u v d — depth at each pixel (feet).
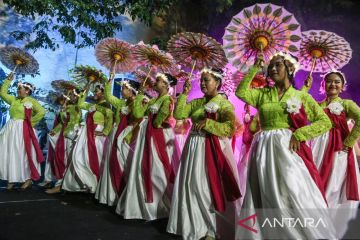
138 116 13.06
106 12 23.95
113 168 13.41
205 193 9.50
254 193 8.16
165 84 12.46
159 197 11.66
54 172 17.67
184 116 10.67
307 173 7.79
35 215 12.02
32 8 21.48
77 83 18.21
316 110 8.27
